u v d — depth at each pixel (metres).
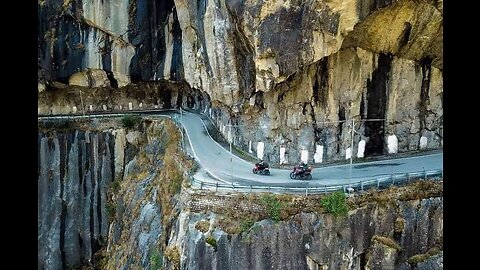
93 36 40.12
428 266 21.12
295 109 27.09
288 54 23.80
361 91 26.38
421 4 22.70
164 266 23.64
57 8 38.97
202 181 24.17
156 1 39.34
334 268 21.38
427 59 26.16
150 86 44.53
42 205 38.31
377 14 22.92
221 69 27.95
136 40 39.88
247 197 21.80
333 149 27.11
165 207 26.45
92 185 38.94
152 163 34.25
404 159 26.69
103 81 42.25
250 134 29.45
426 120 27.53
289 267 21.02
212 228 21.42
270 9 23.28
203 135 33.78
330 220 21.30
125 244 30.81
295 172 24.22
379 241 21.55
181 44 39.44
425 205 22.11
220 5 26.25
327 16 22.59
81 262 38.50
